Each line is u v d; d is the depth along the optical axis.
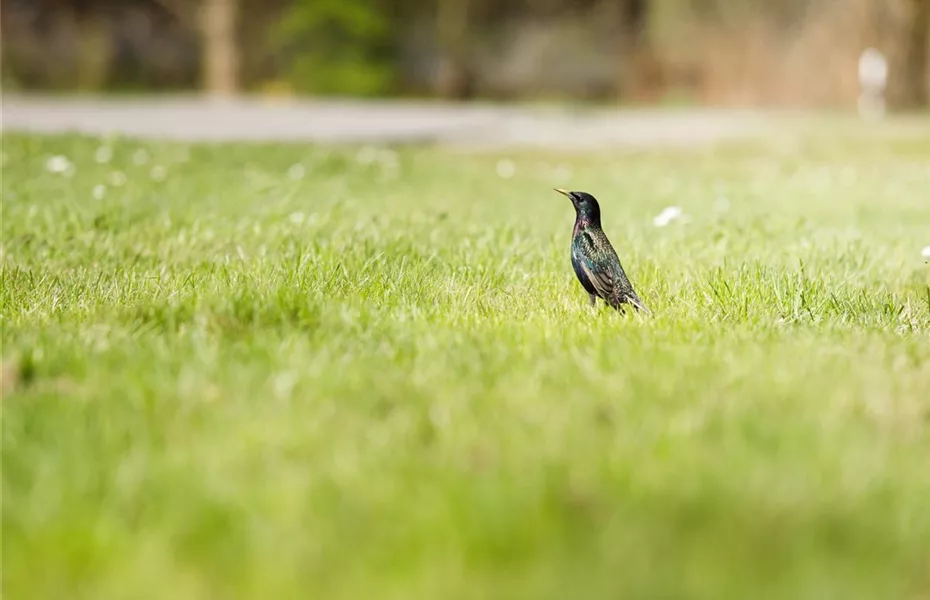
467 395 7.10
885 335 9.28
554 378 7.50
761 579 4.64
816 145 34.41
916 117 48.28
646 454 6.00
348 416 6.70
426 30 66.75
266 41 65.50
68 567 4.88
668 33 63.06
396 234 14.87
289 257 12.69
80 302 10.31
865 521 5.24
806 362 8.02
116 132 29.36
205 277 11.48
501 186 23.22
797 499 5.40
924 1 56.34
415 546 4.95
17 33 62.09
